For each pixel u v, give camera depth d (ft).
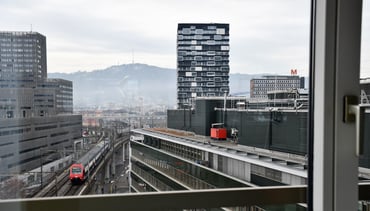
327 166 3.22
